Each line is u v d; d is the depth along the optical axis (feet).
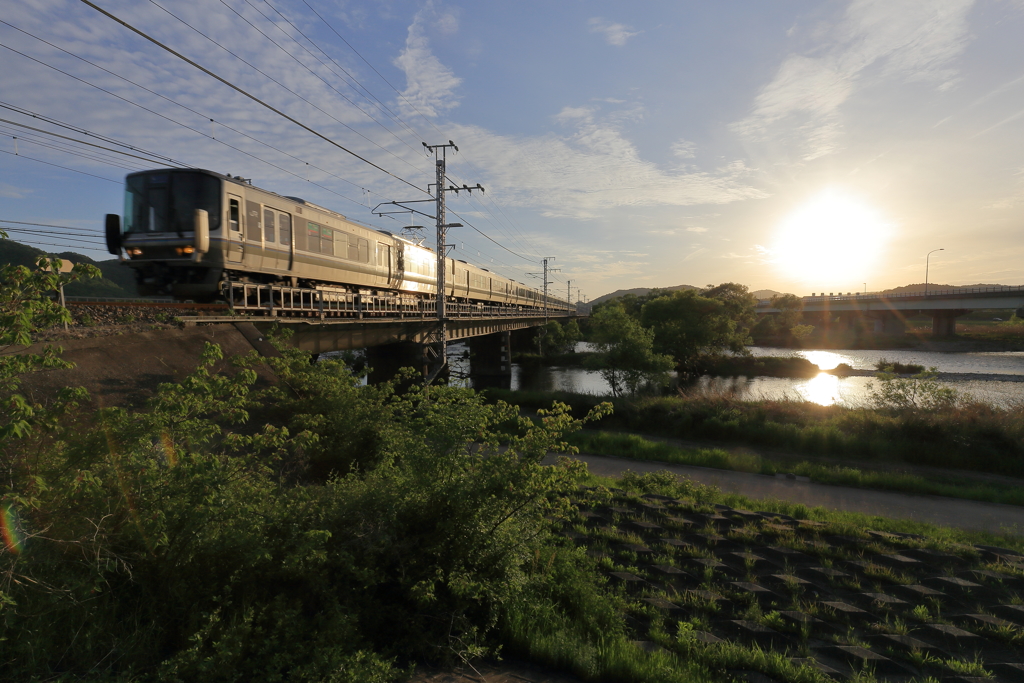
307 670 13.35
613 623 21.35
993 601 24.48
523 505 20.34
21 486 13.21
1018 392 118.42
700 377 163.02
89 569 13.46
